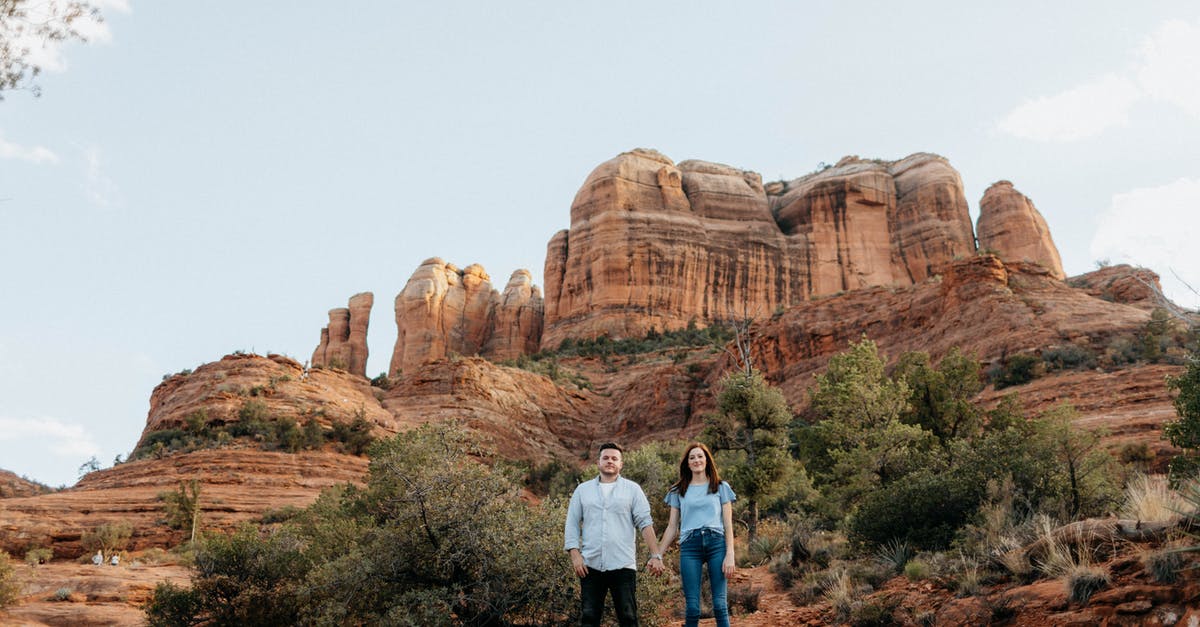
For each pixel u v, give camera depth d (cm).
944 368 2714
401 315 14088
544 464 5853
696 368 7900
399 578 1043
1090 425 3322
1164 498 725
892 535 1338
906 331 6294
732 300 12088
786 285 12375
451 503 1034
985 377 4703
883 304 6794
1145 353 4109
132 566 3017
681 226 12500
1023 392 4150
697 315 11844
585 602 619
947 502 1304
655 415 7588
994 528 1062
